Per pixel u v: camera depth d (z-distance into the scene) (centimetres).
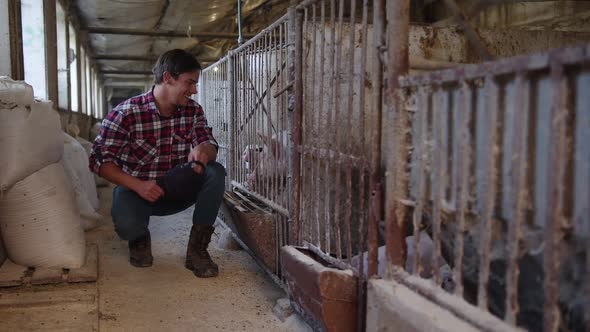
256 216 232
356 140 211
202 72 444
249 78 282
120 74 1380
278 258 231
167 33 729
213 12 680
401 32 132
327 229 180
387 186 139
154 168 275
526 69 93
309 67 211
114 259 284
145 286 241
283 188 227
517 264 100
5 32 328
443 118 120
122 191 265
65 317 200
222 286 244
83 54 888
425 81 123
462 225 114
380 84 143
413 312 121
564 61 85
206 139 282
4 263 251
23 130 242
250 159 273
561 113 87
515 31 257
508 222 104
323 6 174
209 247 315
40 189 247
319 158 183
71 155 391
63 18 624
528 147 97
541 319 109
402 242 140
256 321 204
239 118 312
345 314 153
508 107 101
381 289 136
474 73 106
